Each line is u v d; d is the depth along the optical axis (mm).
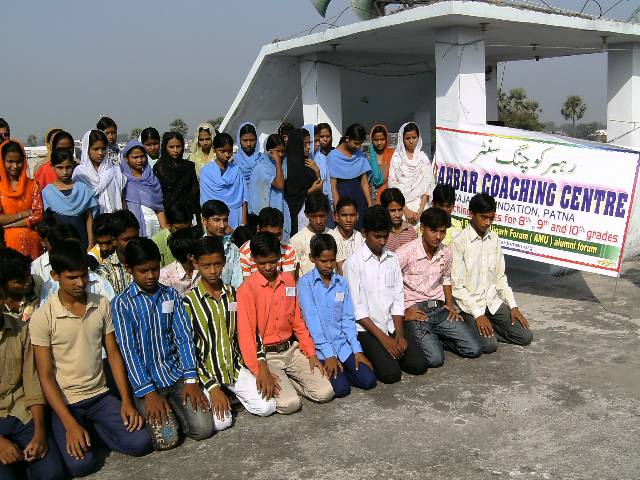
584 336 5402
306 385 4383
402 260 5203
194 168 6855
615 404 4129
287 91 10320
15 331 3529
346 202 5285
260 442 3844
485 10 6625
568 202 6180
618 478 3289
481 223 5285
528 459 3502
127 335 3861
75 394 3768
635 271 7438
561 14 7965
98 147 6027
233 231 5680
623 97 9336
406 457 3578
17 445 3453
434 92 12688
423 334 5000
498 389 4445
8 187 5816
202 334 4133
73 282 3564
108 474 3580
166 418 3814
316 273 4590
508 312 5328
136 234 4449
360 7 8594
